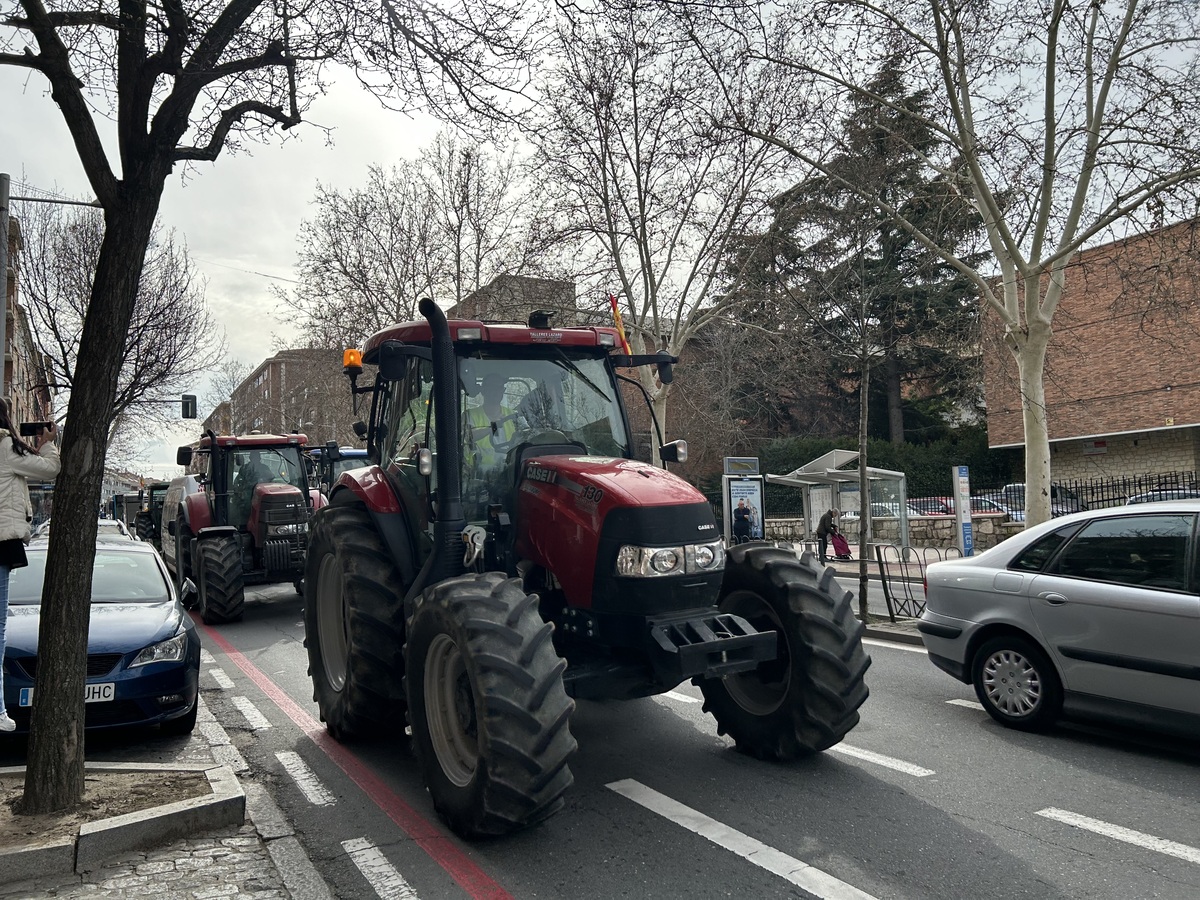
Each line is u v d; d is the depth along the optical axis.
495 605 4.12
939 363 34.31
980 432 33.22
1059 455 27.95
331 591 6.30
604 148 19.61
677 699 7.07
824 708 4.99
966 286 24.05
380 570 5.52
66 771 4.29
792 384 32.16
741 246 20.20
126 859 3.98
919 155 11.61
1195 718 5.03
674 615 4.57
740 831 4.27
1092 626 5.52
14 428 4.81
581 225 20.69
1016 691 6.04
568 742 3.95
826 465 20.23
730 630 4.71
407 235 28.66
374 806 4.76
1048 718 5.84
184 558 14.08
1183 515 5.39
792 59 11.48
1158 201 9.93
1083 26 10.30
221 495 13.44
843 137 11.76
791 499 30.75
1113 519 5.73
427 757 4.44
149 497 25.84
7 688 5.64
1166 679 5.12
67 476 4.35
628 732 6.09
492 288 26.17
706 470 35.88
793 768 5.24
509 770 3.84
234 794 4.44
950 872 3.79
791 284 15.34
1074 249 10.38
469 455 5.21
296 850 4.12
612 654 4.75
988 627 6.24
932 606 6.68
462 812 4.09
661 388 20.89
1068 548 5.91
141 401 24.06
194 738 6.27
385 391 6.35
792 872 3.81
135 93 4.55
